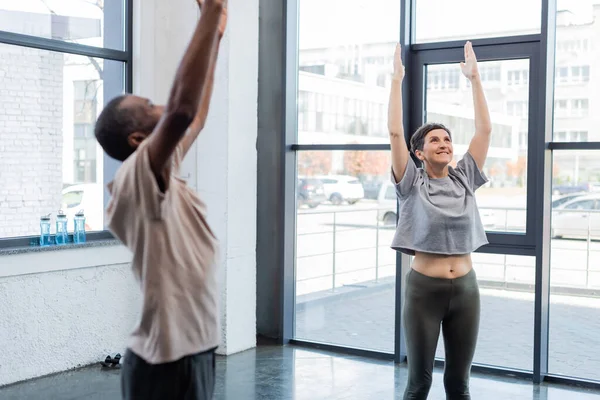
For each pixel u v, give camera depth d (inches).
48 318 177.2
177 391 66.7
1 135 172.7
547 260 174.4
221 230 199.3
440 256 117.3
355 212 202.8
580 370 174.6
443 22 187.9
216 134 198.7
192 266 66.7
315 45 209.8
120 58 197.9
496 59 180.1
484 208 183.6
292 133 213.6
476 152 124.3
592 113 168.6
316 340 212.5
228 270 199.3
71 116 188.2
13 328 169.6
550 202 174.2
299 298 215.8
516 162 178.7
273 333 219.6
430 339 117.6
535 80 174.9
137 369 66.5
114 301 193.3
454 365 119.3
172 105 59.9
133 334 67.7
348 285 205.5
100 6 193.9
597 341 171.6
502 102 180.1
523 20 176.1
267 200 218.2
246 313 206.7
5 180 173.8
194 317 66.6
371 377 179.6
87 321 186.5
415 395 118.6
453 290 116.8
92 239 192.1
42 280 175.3
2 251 164.4
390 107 121.8
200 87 59.9
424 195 119.3
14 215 175.8
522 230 178.5
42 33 179.8
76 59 188.5
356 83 201.3
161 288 64.9
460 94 186.1
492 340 184.5
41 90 180.7
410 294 119.3
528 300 178.4
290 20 210.7
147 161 62.4
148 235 64.7
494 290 183.2
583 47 169.0
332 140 207.5
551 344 177.9
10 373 169.8
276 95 215.5
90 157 193.5
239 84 199.8
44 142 181.9
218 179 199.0
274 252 217.6
